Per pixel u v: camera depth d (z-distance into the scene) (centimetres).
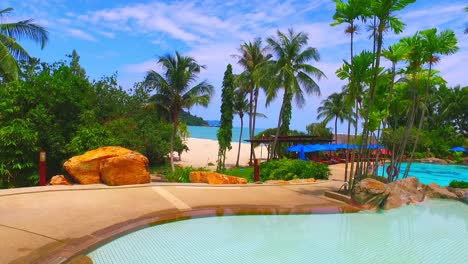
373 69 1220
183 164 3547
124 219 803
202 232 780
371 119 1420
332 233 817
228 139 3253
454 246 743
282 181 1603
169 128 3559
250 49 3300
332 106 4719
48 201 948
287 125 3756
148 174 1350
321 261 643
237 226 839
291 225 868
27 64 2120
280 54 2683
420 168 3231
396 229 873
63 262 541
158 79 2475
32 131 1505
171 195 1116
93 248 630
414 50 1406
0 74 1877
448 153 4134
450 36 1369
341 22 1253
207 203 1018
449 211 1112
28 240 620
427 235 826
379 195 1064
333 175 2125
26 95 1581
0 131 1418
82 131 1627
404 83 1611
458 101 5231
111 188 1192
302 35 2661
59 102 1677
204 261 616
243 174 2258
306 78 2684
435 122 5272
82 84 1964
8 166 1464
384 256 676
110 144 1661
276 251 684
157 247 673
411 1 1145
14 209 843
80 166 1259
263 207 995
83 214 828
